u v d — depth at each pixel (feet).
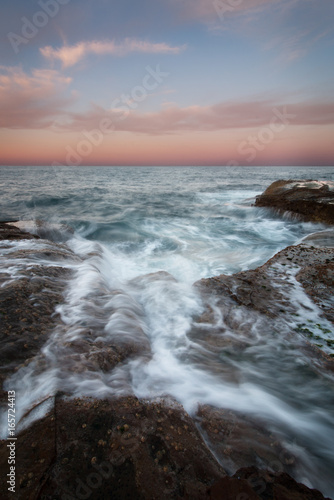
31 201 59.62
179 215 50.42
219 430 6.87
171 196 78.54
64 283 14.52
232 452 6.30
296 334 11.37
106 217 47.09
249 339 10.94
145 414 6.87
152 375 8.59
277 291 15.34
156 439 6.21
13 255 17.53
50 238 28.68
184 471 5.60
